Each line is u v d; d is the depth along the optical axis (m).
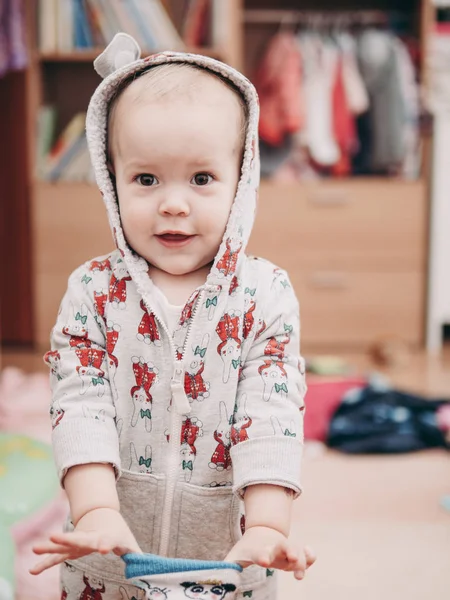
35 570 0.57
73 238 2.76
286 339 0.73
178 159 0.66
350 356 2.77
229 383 0.70
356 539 1.34
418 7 2.87
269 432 0.67
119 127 0.68
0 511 1.24
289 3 3.14
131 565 0.59
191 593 0.59
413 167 2.89
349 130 2.82
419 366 2.64
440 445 1.81
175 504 0.71
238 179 0.72
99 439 0.66
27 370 2.55
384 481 1.61
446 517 1.43
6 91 2.81
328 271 2.87
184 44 2.70
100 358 0.71
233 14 2.74
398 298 2.90
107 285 0.73
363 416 1.89
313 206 2.83
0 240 2.92
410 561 1.26
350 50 2.82
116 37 0.76
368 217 2.85
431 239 2.86
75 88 3.03
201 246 0.69
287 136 2.91
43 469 1.38
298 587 1.18
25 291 2.95
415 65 2.91
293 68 2.78
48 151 2.79
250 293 0.72
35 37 2.68
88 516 0.62
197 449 0.70
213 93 0.68
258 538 0.62
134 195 0.68
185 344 0.70
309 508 1.47
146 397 0.70
